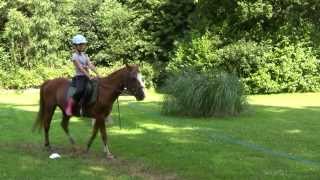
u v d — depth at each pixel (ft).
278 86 100.37
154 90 108.17
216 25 82.64
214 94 61.93
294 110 70.13
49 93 41.50
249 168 34.96
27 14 109.19
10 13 104.37
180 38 108.99
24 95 100.58
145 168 35.09
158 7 112.47
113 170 34.58
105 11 111.04
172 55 108.27
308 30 71.92
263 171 34.09
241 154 39.55
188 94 62.13
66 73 108.78
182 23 112.16
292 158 38.42
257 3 74.18
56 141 45.42
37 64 108.78
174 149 41.47
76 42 39.22
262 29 82.53
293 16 67.82
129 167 35.45
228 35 95.86
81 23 112.57
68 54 112.27
